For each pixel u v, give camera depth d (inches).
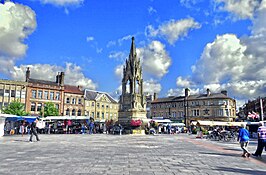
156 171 357.4
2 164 409.7
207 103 3513.8
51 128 1972.2
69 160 459.5
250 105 3565.5
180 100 3794.3
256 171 382.0
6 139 1092.5
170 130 2233.0
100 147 733.9
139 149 690.2
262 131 589.9
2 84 2437.3
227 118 3363.7
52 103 2600.9
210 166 416.2
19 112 2255.2
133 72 1879.9
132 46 1955.0
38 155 530.9
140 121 1802.4
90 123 1898.4
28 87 2573.8
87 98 3228.3
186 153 613.6
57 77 2915.8
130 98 1862.7
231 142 1127.0
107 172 344.8
